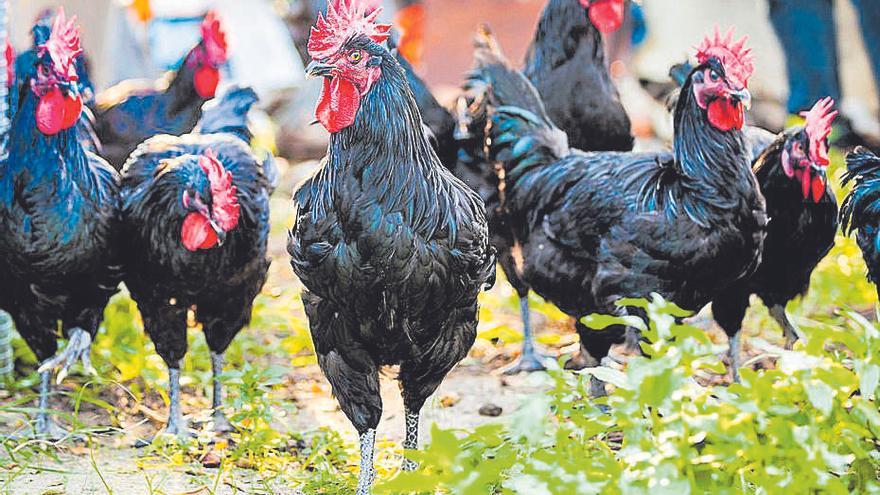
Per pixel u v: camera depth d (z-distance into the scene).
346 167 4.75
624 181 5.77
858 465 4.18
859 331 4.29
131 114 7.58
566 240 5.95
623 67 14.53
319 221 4.82
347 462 5.74
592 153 6.19
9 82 6.65
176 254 5.82
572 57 7.20
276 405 6.42
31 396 6.25
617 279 5.71
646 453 3.93
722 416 4.05
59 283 5.87
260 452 5.77
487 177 6.95
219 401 6.36
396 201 4.72
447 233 4.84
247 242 6.05
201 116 7.67
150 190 5.85
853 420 4.21
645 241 5.61
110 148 7.48
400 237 4.72
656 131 13.24
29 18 9.91
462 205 4.96
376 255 4.73
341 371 5.06
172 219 5.77
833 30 10.58
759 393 4.15
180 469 5.68
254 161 6.39
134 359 7.05
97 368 7.03
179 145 6.28
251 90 7.43
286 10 9.59
